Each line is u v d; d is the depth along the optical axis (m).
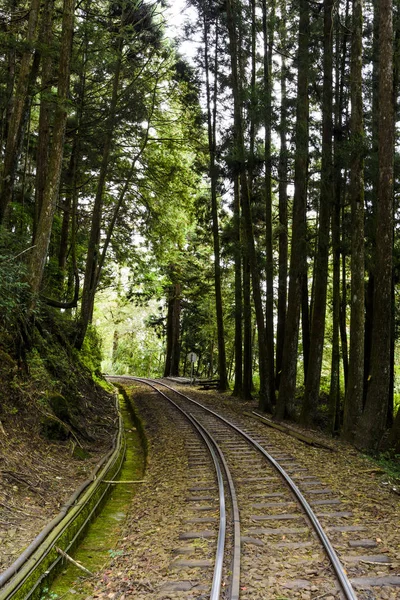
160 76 21.94
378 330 13.37
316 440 13.67
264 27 19.53
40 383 11.16
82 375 17.36
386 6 12.81
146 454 13.09
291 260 17.86
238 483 9.41
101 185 20.50
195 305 38.81
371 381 13.54
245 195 20.09
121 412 19.92
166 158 23.84
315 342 16.77
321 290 16.59
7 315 10.60
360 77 13.88
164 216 24.94
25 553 5.65
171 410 19.48
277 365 22.75
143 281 31.70
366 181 16.14
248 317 24.20
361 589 5.16
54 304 16.08
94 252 21.61
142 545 6.84
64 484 8.37
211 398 23.84
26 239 13.96
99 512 8.62
